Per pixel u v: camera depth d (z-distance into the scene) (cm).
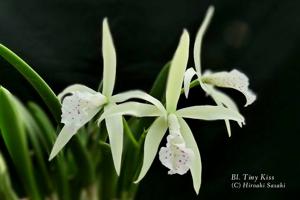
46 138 24
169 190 39
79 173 24
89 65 36
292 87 39
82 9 36
